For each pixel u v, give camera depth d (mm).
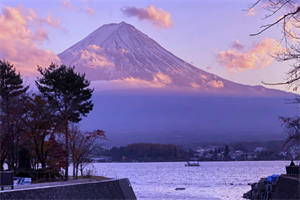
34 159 76500
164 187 129500
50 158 68812
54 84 74250
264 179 68688
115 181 46625
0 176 34062
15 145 67688
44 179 60688
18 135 65312
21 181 52250
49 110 67625
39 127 66562
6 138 63188
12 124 63375
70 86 74500
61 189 33438
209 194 99688
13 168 64562
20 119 64625
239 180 169000
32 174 62688
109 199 42875
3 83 71625
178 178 191375
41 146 67188
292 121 51094
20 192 27875
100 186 41750
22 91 72250
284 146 51875
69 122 74375
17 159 69062
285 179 46625
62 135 72938
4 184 34250
